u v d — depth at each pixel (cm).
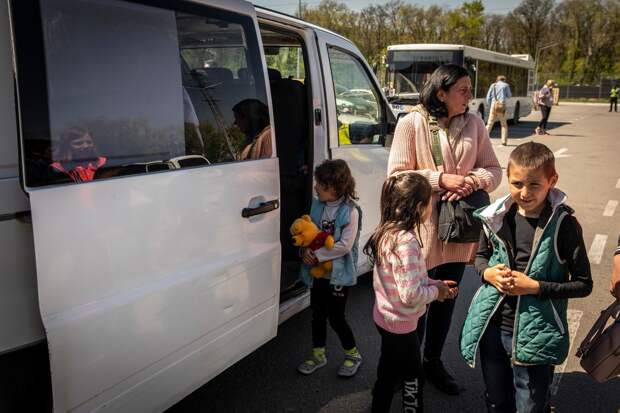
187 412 285
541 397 216
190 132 224
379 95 445
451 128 277
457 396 303
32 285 167
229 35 250
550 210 211
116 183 186
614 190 880
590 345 222
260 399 298
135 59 201
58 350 169
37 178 165
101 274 181
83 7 183
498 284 212
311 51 350
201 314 225
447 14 5238
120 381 192
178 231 212
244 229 250
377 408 256
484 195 273
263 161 265
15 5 163
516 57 2545
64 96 175
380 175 422
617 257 218
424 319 287
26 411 172
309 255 293
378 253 239
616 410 290
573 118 2866
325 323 318
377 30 4803
